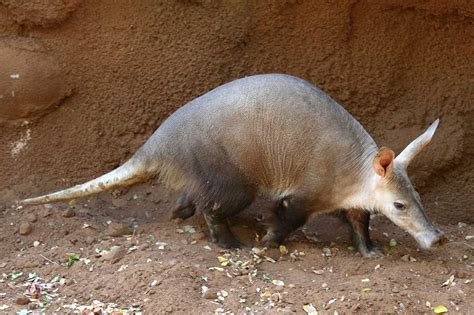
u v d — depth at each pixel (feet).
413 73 36.96
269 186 32.27
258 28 36.06
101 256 30.55
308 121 31.12
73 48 35.47
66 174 36.27
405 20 36.09
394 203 30.25
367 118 37.19
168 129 32.24
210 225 32.32
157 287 27.73
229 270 29.68
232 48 36.01
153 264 29.09
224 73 36.17
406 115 37.11
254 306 27.04
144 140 36.50
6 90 34.81
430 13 35.78
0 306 27.04
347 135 31.17
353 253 32.17
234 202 31.94
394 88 36.96
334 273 30.14
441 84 36.94
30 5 34.53
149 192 36.50
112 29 35.37
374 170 29.81
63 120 36.06
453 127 36.99
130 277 28.37
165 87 36.06
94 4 35.01
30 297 27.71
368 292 27.53
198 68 35.94
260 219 35.04
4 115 35.35
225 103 31.58
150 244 31.65
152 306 26.78
